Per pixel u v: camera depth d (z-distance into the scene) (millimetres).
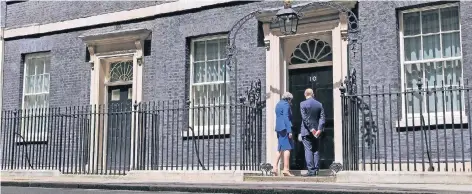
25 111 13859
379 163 9969
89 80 13914
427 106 9602
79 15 14328
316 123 10578
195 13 12836
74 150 13625
